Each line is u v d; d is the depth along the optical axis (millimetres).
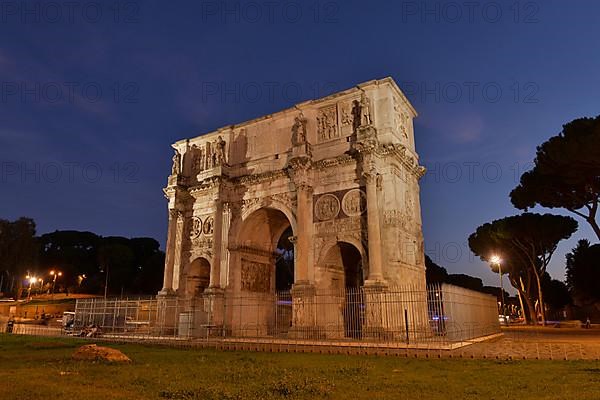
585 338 35469
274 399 11969
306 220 36844
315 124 40031
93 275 108812
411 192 38906
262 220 43344
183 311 42375
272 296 44781
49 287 108688
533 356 22094
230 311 40000
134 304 48812
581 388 13305
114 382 14555
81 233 118000
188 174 47250
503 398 12094
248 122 44250
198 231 44219
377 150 35250
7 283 109750
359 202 35469
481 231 68500
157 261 93688
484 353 23344
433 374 16609
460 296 33250
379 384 14320
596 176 39094
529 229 59156
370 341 29094
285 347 27750
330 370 17578
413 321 33406
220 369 18000
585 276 68375
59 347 27719
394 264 32969
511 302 136625
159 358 22359
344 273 39125
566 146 36531
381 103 37219
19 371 16875
